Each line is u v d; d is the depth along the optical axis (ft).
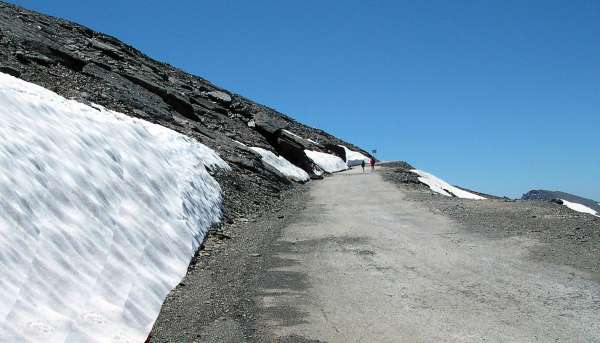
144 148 56.85
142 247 35.96
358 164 238.48
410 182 132.57
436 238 49.78
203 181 64.75
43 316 22.71
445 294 32.19
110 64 122.72
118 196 40.98
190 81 199.82
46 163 35.73
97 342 23.07
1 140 33.35
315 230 55.88
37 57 83.41
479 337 25.14
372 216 66.03
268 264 40.16
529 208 63.21
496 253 42.65
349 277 36.52
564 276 35.37
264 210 71.31
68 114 48.60
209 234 49.85
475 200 78.54
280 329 26.40
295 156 157.28
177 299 31.17
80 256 29.60
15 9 141.28
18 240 26.37
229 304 30.25
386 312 29.01
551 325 26.53
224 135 123.85
